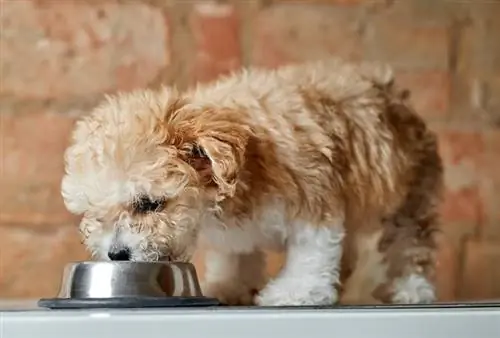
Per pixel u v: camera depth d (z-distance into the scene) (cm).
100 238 110
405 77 168
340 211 120
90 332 79
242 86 126
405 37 169
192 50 162
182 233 111
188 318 80
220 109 116
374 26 168
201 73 162
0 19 158
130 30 161
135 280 94
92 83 160
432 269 137
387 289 134
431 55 169
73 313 80
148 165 108
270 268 153
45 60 159
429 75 169
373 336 83
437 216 139
